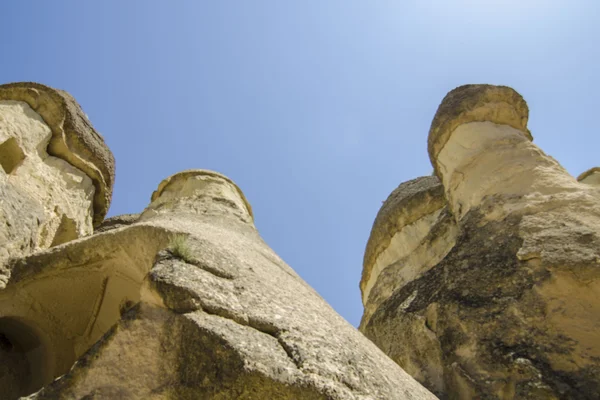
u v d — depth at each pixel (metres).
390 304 9.26
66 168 10.23
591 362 5.82
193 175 11.14
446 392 6.72
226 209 9.70
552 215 7.82
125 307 6.21
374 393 3.89
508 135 10.73
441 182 12.59
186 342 3.73
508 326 6.69
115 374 3.67
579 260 6.70
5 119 9.02
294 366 3.71
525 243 7.55
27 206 7.78
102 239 5.95
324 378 3.68
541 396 5.66
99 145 11.21
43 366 6.12
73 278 6.22
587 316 6.26
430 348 7.45
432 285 8.55
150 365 3.68
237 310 4.14
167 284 4.09
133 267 5.96
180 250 4.66
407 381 4.89
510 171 9.50
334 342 4.38
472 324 7.05
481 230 8.70
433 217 12.48
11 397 5.75
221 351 3.62
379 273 13.15
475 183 10.01
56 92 10.45
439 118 12.01
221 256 5.11
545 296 6.67
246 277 4.88
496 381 6.19
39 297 6.12
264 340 3.91
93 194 10.82
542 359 6.07
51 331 6.18
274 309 4.45
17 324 6.07
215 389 3.48
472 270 7.96
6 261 6.09
